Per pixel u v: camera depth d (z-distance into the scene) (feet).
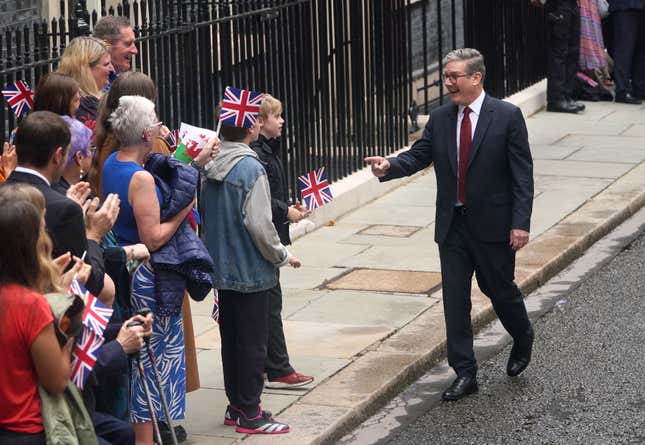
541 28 52.01
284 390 23.07
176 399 19.84
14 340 14.47
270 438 20.97
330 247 33.19
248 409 21.12
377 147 39.99
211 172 20.65
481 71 22.89
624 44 50.24
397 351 25.17
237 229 20.54
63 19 26.37
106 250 17.90
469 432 21.88
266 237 20.44
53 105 19.49
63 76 19.65
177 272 19.24
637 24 50.21
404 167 23.57
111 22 23.53
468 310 23.49
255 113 20.51
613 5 50.14
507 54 48.78
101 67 21.81
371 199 38.14
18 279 14.60
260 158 22.49
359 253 32.58
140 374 17.78
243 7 32.91
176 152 20.13
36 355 14.51
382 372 23.97
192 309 28.25
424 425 22.25
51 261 14.84
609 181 39.19
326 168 36.91
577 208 36.27
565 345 26.25
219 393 23.12
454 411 22.86
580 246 33.09
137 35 28.94
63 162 16.56
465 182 22.98
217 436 21.06
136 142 19.07
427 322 26.96
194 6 32.63
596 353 25.72
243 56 32.94
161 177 19.52
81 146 17.63
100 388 17.74
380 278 30.32
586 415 22.47
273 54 34.22
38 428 14.69
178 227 19.43
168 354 19.67
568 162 41.60
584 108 49.55
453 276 23.29
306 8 35.55
